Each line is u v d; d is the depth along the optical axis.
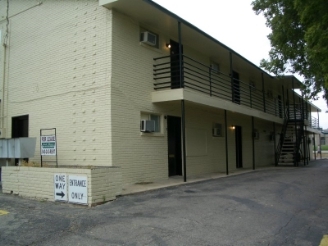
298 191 9.46
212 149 15.79
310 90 13.30
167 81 12.74
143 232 5.57
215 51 15.27
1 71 14.16
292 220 6.38
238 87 18.48
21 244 5.11
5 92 13.94
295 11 10.92
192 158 14.10
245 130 19.75
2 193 9.63
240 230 5.68
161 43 12.65
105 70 10.44
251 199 8.21
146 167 11.26
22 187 9.13
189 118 14.08
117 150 10.23
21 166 9.40
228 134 17.56
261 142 22.27
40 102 12.40
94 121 10.55
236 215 6.66
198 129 14.70
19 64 13.45
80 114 10.97
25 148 10.05
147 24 11.91
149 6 10.36
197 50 15.08
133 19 11.31
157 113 12.00
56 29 12.11
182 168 13.28
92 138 10.54
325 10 7.94
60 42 11.92
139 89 11.31
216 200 8.07
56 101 11.80
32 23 13.09
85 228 5.86
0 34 14.47
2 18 14.38
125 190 9.23
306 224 6.13
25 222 6.31
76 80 11.23
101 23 10.73
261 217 6.54
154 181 11.34
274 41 12.16
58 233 5.61
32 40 13.02
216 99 13.38
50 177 8.41
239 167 18.84
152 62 12.03
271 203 7.79
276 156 20.95
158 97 11.64
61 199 8.09
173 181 11.38
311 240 5.23
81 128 10.88
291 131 22.81
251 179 12.23
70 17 11.68
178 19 11.29
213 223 6.09
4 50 14.12
